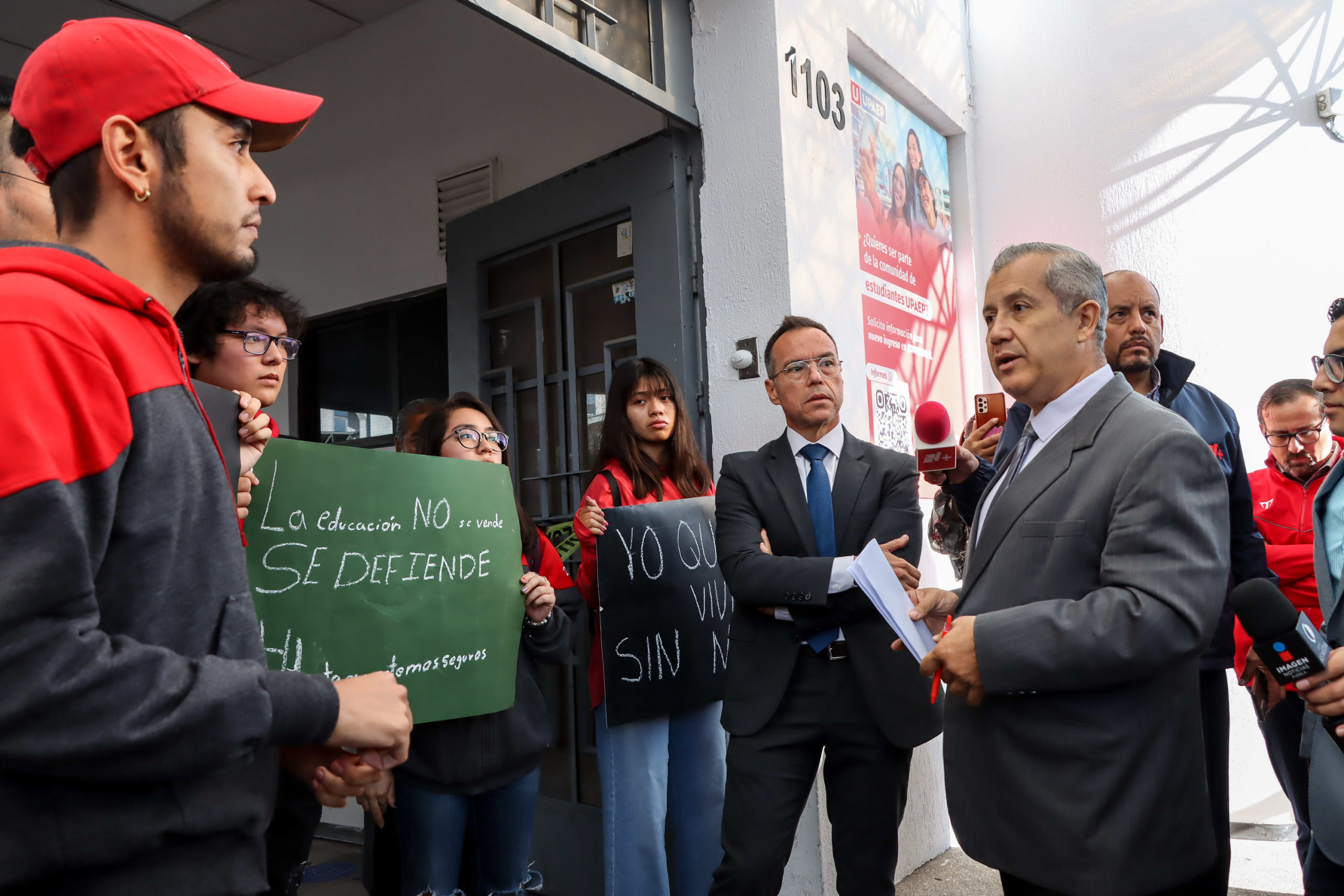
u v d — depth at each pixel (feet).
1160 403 7.19
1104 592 4.09
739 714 6.63
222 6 12.67
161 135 2.87
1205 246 11.44
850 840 6.50
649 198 9.51
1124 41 12.12
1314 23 10.98
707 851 7.52
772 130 8.98
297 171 14.48
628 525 7.38
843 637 6.51
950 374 12.66
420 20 13.05
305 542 5.21
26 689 2.24
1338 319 4.79
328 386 14.43
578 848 9.33
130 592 2.58
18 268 2.55
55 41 2.85
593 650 7.77
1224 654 6.39
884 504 6.82
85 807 2.44
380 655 5.42
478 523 6.12
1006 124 13.08
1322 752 4.36
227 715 2.49
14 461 2.31
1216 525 4.10
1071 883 4.10
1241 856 9.85
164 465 2.69
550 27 7.70
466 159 12.66
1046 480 4.58
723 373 9.10
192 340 5.11
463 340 11.21
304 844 4.66
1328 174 10.85
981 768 4.53
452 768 5.84
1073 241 12.44
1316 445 8.42
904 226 11.80
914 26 11.91
